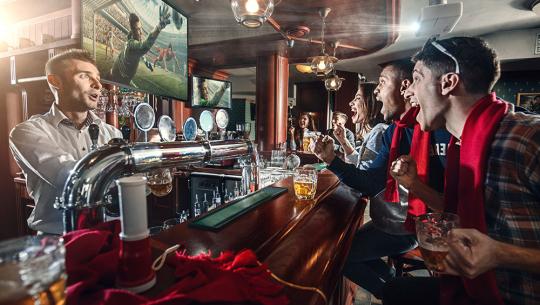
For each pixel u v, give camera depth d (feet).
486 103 2.95
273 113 15.79
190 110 17.57
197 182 11.84
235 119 33.24
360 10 10.12
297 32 11.43
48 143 5.16
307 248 2.62
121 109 8.10
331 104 25.84
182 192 12.23
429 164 4.79
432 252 2.44
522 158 2.56
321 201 4.22
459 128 3.23
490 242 2.18
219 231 2.81
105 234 1.77
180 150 2.59
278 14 10.48
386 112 5.90
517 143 2.60
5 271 1.13
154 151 2.36
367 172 5.09
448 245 2.24
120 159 2.14
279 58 15.70
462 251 2.18
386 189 5.06
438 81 3.14
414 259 5.83
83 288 1.45
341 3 9.65
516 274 2.68
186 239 2.60
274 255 2.42
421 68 3.28
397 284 3.95
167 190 4.07
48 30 8.99
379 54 18.99
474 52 2.90
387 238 5.53
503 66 17.80
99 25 6.47
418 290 3.79
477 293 2.81
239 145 3.39
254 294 1.69
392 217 5.40
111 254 1.69
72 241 1.63
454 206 3.46
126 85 7.44
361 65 22.24
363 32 12.06
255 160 5.27
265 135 15.97
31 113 9.23
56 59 5.42
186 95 10.19
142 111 4.68
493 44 16.03
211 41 13.92
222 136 7.54
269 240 2.62
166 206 12.32
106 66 6.73
